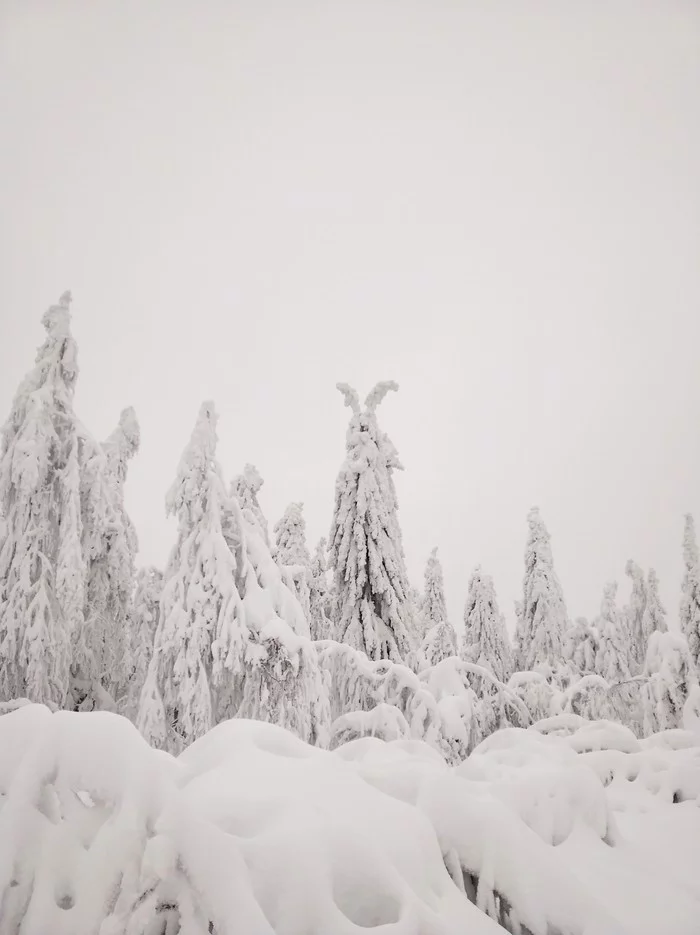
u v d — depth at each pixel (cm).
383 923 299
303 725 1122
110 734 316
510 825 396
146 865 269
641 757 873
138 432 1938
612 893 448
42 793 312
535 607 3169
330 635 1791
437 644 2798
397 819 361
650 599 4131
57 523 1392
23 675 1273
